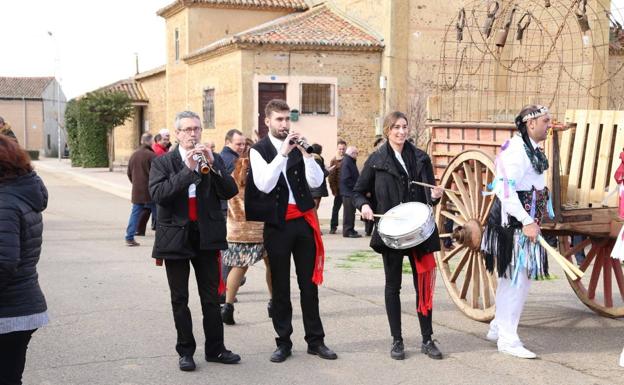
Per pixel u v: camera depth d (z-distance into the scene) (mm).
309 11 25984
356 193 6520
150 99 38719
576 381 5656
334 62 23281
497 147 7242
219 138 25031
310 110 23359
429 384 5598
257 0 29672
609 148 6867
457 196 7711
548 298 8641
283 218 6105
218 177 5941
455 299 7676
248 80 22828
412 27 22859
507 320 6371
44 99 76250
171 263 5922
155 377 5766
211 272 6066
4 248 3850
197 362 6172
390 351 6395
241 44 22578
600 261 7684
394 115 6398
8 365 4082
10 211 3916
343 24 24766
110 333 7012
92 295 8664
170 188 5664
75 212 19062
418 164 6477
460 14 12805
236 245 7266
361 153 23688
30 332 4090
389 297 6293
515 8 12359
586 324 7461
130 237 12969
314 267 6254
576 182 7109
